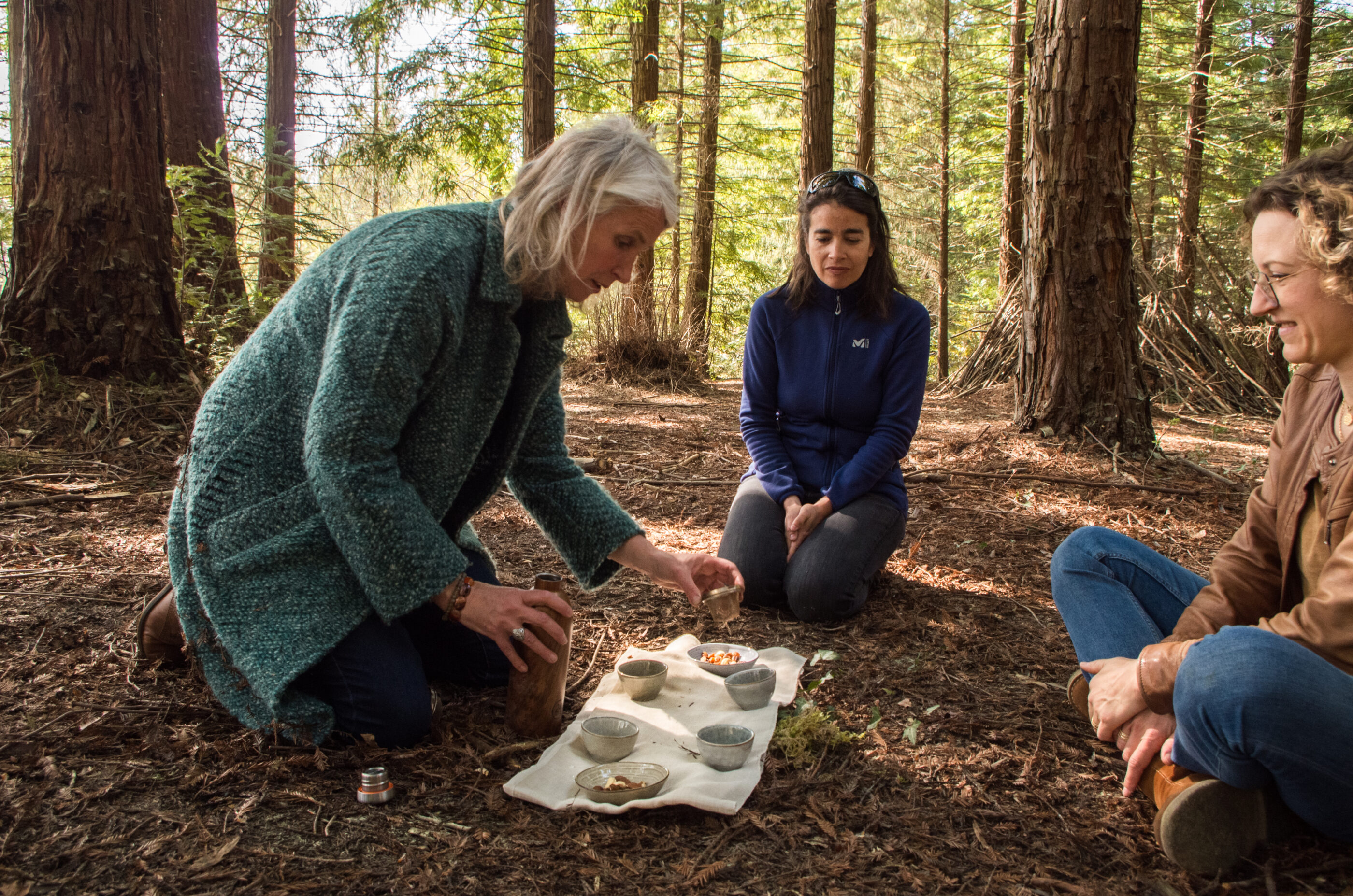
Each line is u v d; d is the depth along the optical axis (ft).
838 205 9.63
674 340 31.27
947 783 6.16
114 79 15.25
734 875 5.09
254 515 6.15
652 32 38.32
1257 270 5.10
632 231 5.86
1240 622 5.97
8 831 5.09
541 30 29.53
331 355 5.76
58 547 10.37
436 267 5.85
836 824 5.63
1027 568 11.30
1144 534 12.98
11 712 6.46
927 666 8.24
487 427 6.46
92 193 15.25
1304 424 5.46
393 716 6.17
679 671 7.75
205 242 19.02
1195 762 5.14
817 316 10.32
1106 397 17.08
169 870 4.84
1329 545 5.10
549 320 6.47
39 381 14.74
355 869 4.94
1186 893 5.01
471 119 37.93
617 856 5.20
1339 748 4.57
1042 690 7.72
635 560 7.36
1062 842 5.51
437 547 5.91
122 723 6.39
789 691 7.45
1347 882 5.02
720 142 48.78
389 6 34.78
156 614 7.24
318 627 6.04
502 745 6.45
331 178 38.32
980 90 47.83
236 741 6.17
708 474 16.17
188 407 15.48
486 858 5.10
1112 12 16.15
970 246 61.87
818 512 9.65
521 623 6.24
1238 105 41.70
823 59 32.65
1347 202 4.47
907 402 10.00
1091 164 16.63
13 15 24.49
